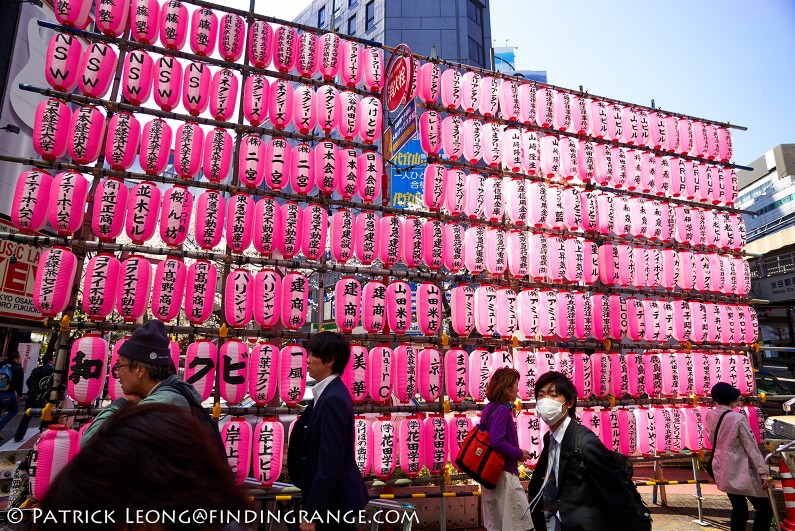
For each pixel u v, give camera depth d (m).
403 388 4.93
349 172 5.14
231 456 4.22
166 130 4.62
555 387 2.90
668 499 6.76
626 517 2.36
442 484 5.06
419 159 13.68
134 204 4.36
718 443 4.70
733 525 4.62
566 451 2.64
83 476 0.71
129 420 0.80
